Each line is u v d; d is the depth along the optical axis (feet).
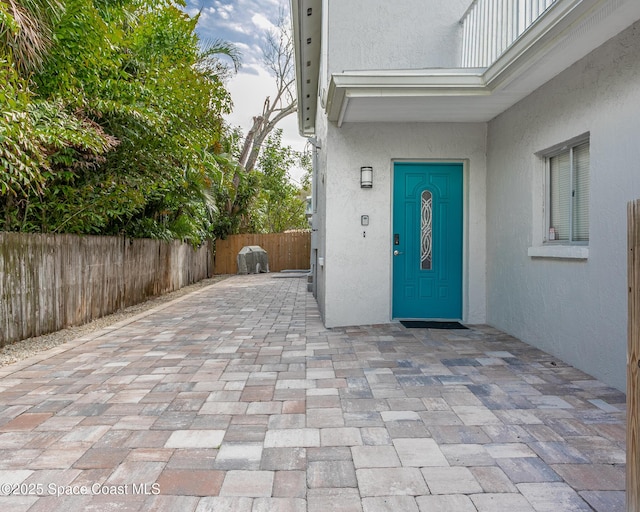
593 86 11.87
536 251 14.74
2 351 15.11
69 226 20.33
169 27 24.20
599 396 10.54
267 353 14.82
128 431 8.78
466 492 6.61
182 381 11.89
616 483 6.80
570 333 13.07
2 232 15.53
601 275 11.63
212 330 18.97
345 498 6.49
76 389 11.29
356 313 19.31
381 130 19.03
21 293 16.44
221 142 40.16
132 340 17.02
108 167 21.02
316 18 23.80
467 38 18.61
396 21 19.33
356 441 8.29
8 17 12.79
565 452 7.79
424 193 19.66
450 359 13.79
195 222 38.32
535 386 11.27
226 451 7.94
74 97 17.20
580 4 9.68
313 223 31.83
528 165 15.49
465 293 19.54
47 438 8.48
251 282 43.16
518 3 14.23
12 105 13.12
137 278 27.55
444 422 9.10
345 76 14.89
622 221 10.85
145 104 20.67
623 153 10.79
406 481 6.92
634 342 4.70
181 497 6.53
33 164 14.05
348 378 12.03
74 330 19.07
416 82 14.93
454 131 19.07
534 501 6.35
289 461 7.57
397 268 19.81
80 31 16.90
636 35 10.30
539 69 13.16
